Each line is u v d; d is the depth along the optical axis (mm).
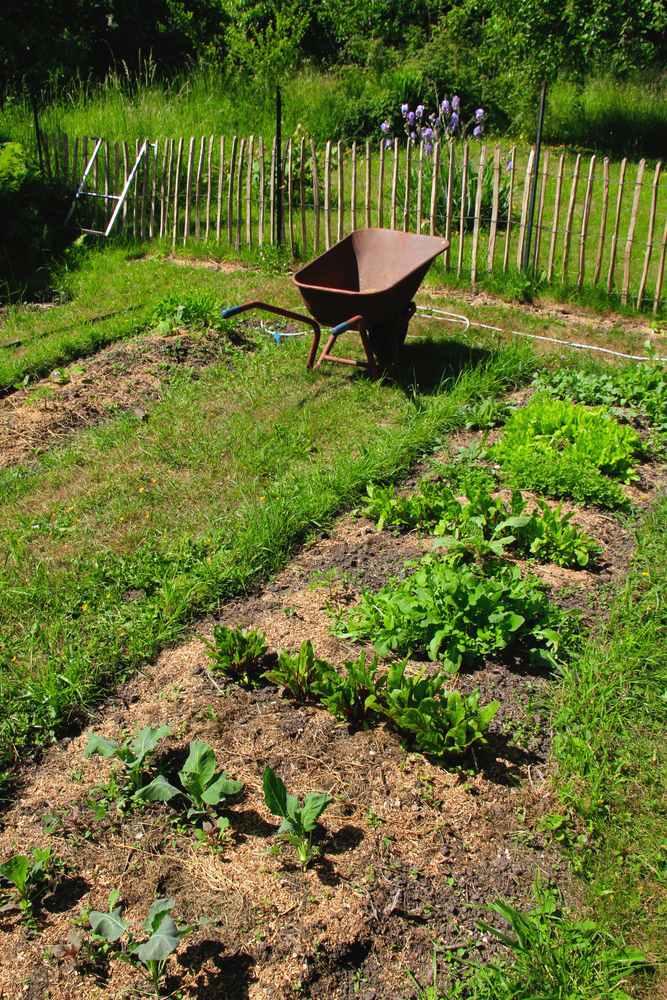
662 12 14094
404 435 4988
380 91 14492
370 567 3898
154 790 2586
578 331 7062
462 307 7590
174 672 3285
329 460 4832
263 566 3918
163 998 2129
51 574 3883
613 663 3158
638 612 3457
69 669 3201
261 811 2666
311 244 9562
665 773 2729
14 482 4750
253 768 2814
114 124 12602
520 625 3242
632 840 2529
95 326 7090
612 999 2045
